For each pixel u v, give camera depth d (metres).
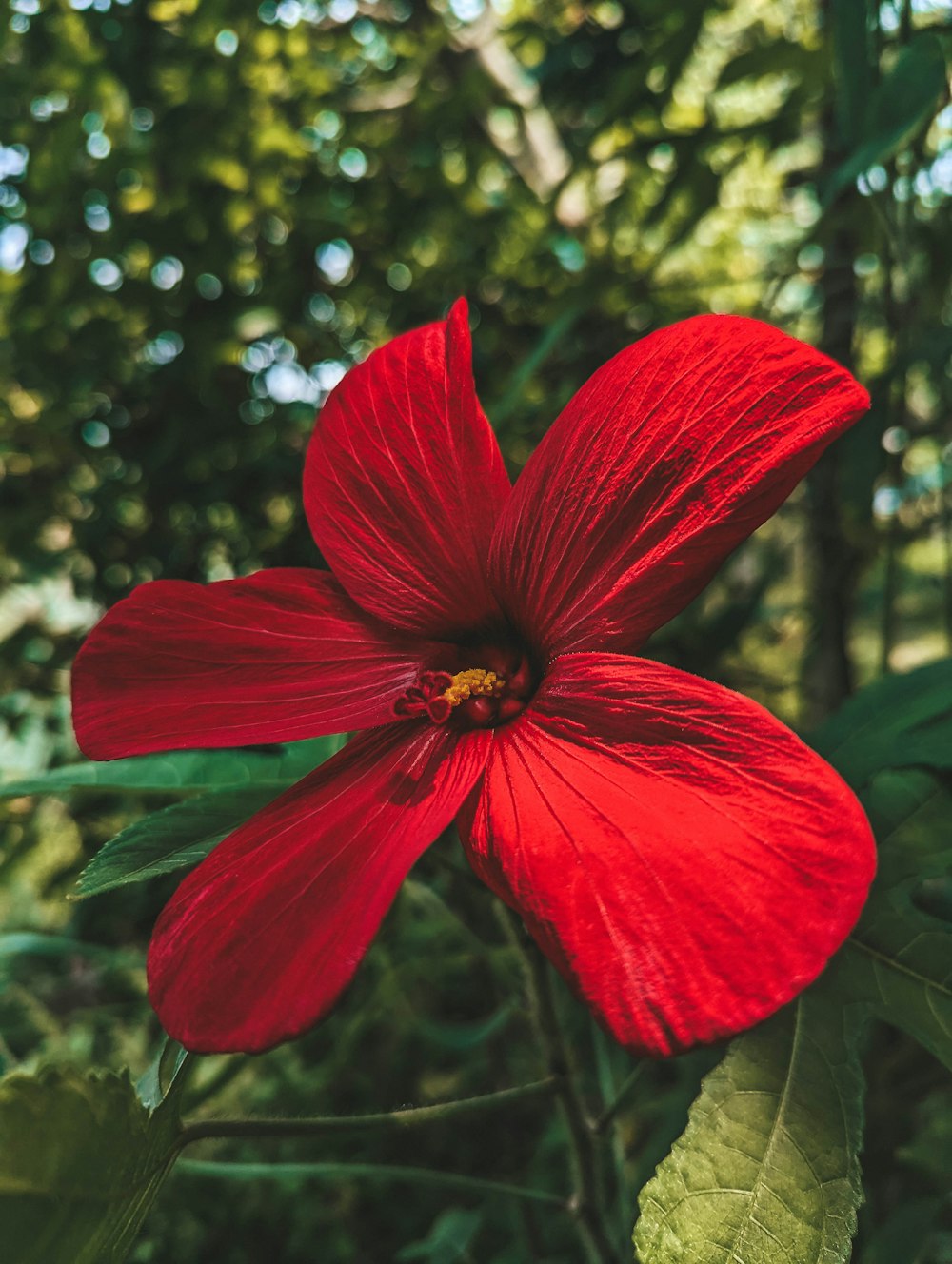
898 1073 0.29
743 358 0.15
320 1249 0.41
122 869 0.17
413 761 0.16
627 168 0.41
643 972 0.12
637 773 0.14
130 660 0.17
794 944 0.12
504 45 0.50
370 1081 0.45
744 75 0.36
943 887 0.24
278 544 0.40
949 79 0.26
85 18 0.39
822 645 0.36
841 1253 0.14
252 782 0.21
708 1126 0.15
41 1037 0.46
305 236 0.44
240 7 0.39
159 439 0.44
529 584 0.17
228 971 0.14
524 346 0.47
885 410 0.30
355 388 0.18
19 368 0.45
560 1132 0.39
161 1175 0.16
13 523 0.46
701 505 0.15
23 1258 0.13
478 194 0.47
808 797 0.13
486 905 0.30
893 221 0.28
